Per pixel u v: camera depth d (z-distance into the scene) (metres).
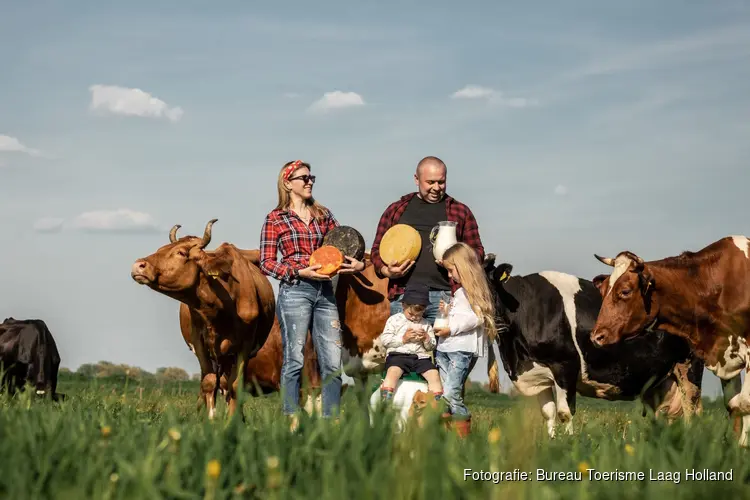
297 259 7.84
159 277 8.55
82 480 3.70
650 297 8.16
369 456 4.16
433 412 4.56
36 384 12.28
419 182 7.90
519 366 9.38
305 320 7.67
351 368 9.46
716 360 8.18
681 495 3.74
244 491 3.87
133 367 20.59
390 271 7.63
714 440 4.80
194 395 13.54
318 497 3.65
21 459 3.96
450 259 7.30
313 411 5.00
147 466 3.65
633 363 9.26
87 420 5.40
